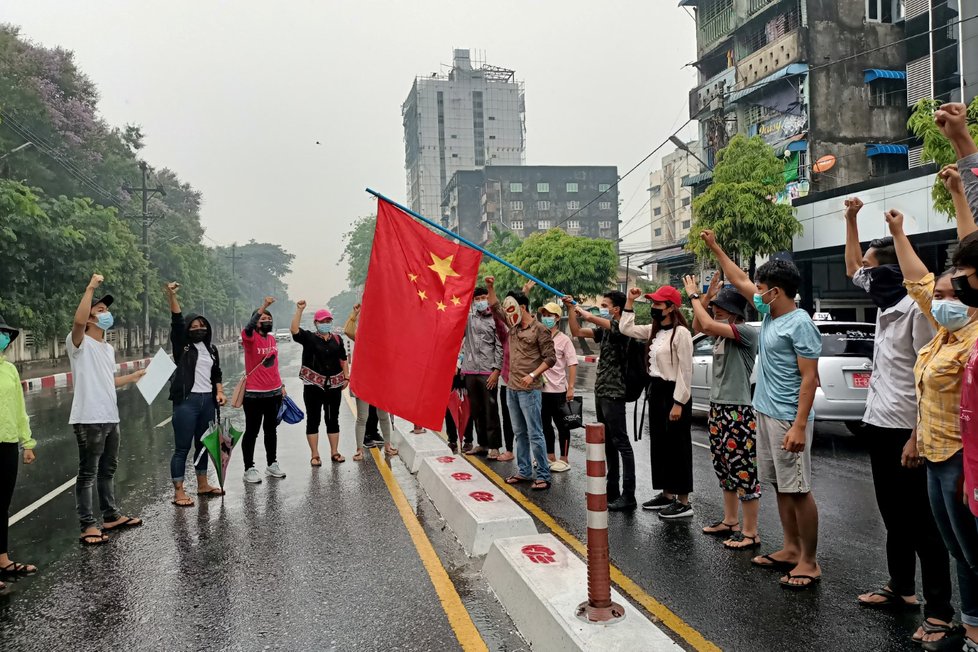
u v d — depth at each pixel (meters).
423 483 6.85
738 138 21.78
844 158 27.27
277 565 4.74
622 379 5.98
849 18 27.69
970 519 3.06
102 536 5.42
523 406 6.62
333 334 8.15
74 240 24.34
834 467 7.46
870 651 3.32
